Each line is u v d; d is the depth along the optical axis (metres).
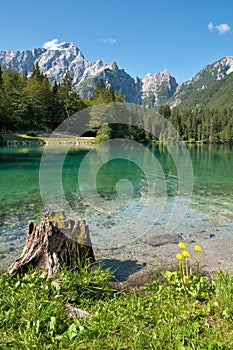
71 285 3.69
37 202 11.39
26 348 2.54
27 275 4.07
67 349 2.56
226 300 3.23
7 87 58.41
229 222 9.09
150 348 2.51
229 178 18.42
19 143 42.69
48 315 2.98
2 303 3.26
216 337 2.63
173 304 3.32
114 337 2.67
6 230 8.05
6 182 15.91
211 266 5.97
